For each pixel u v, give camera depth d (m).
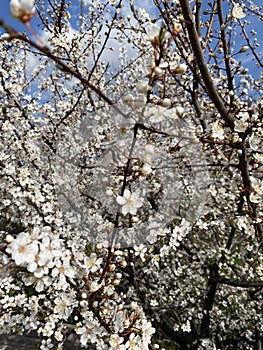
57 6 4.82
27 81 4.95
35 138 4.32
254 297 5.70
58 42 4.25
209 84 2.52
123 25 3.94
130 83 5.27
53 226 3.43
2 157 3.62
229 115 2.66
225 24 2.99
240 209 3.80
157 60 1.51
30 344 4.31
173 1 3.29
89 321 2.31
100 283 2.34
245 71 3.26
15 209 4.51
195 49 2.39
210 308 5.34
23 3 1.05
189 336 5.39
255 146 2.77
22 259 1.51
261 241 3.12
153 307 4.56
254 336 5.92
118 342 2.12
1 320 3.21
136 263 4.50
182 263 6.01
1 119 4.09
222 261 5.24
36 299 3.30
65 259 1.89
